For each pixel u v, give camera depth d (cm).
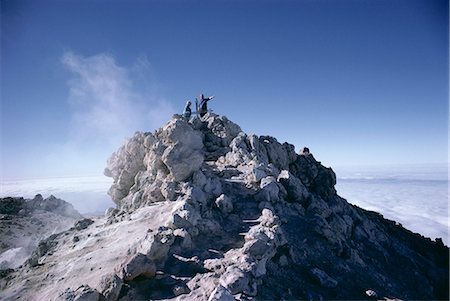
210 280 1177
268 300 1139
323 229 1927
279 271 1398
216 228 1620
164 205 1955
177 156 2108
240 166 2620
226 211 1862
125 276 1149
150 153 2500
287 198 2366
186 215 1572
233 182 2238
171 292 1134
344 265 1703
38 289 1320
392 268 2088
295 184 2441
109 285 1116
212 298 954
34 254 1820
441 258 2617
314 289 1354
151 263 1195
